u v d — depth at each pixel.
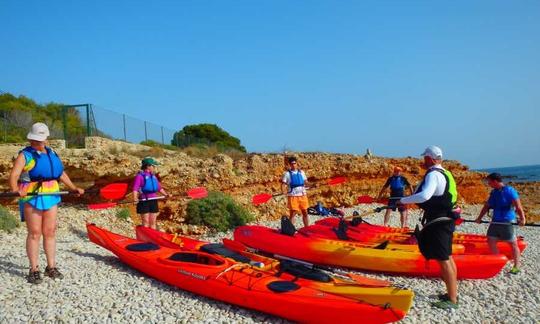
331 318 5.62
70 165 13.00
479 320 6.16
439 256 6.32
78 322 5.62
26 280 6.82
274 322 5.92
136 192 9.82
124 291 6.70
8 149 13.53
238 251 8.22
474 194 25.30
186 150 21.48
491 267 7.79
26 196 6.50
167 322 5.71
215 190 15.75
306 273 6.46
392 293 5.53
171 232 13.55
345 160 21.38
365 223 11.19
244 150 40.97
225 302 6.46
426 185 6.14
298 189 11.91
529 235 14.34
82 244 10.28
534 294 7.32
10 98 28.33
